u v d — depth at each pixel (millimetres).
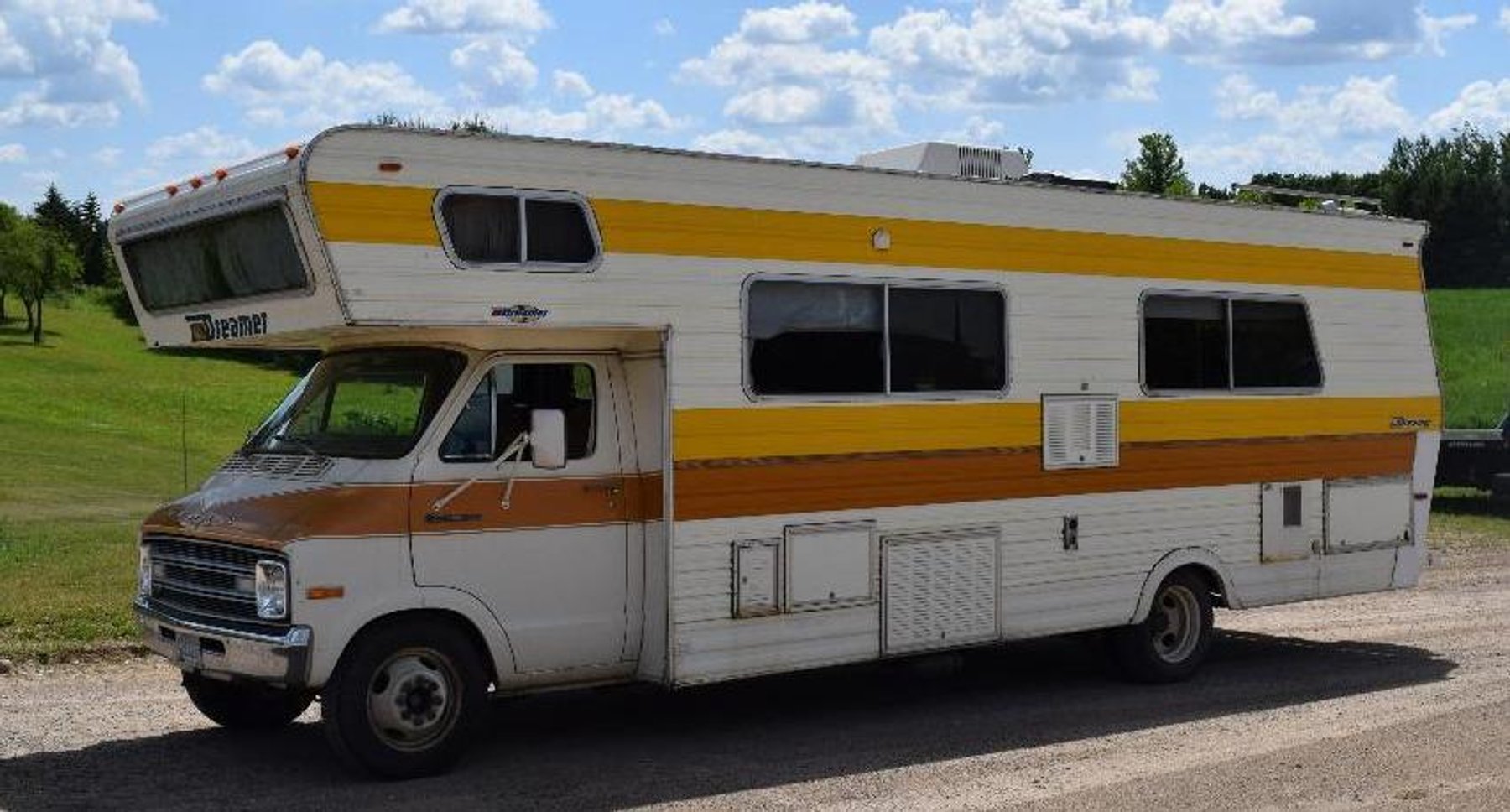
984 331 9578
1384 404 11750
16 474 29188
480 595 7688
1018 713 9422
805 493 8695
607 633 8148
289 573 7164
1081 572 9969
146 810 6992
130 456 34812
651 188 8164
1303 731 8836
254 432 8617
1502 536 19359
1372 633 12617
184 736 8539
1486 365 47312
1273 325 11102
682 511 8203
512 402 7945
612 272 7996
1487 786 7445
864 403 8945
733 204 8484
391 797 7242
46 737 8453
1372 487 11625
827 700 9797
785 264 8664
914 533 9164
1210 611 10711
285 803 7125
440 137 7461
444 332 7730
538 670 7922
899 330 9180
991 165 10695
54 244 74750
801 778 7691
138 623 8258
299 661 7148
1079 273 10016
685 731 8852
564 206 7879
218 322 8109
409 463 7570
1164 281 10461
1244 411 10852
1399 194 72625
